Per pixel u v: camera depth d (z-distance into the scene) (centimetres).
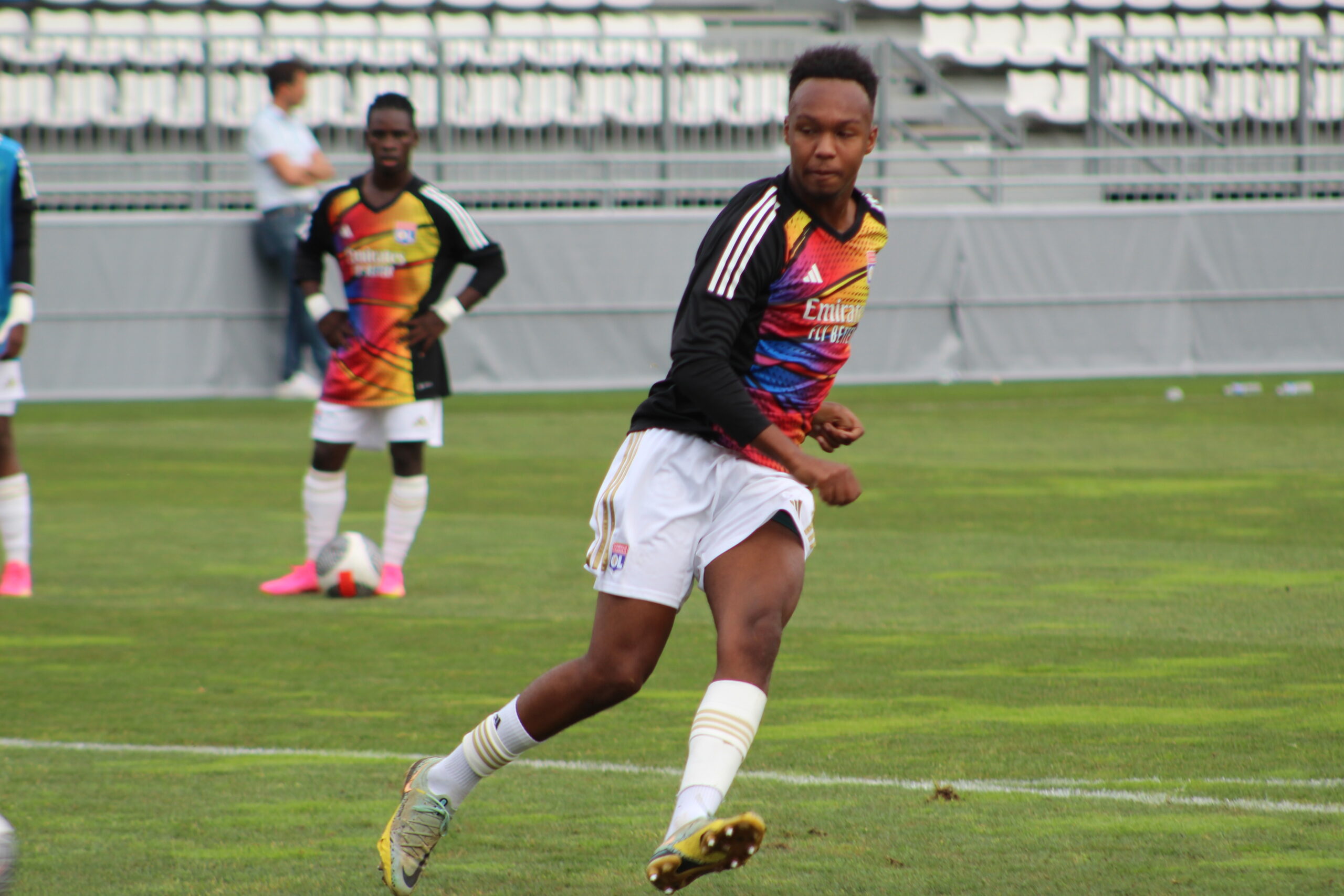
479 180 7288
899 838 1416
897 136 7956
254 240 6084
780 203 1229
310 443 4931
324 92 7425
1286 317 6950
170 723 1881
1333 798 1529
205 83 6962
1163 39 7956
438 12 8625
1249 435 4906
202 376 6100
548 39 7206
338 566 2691
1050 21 9444
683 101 7669
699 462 1246
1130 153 7156
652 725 1859
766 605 1214
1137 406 5772
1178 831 1427
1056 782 1596
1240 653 2206
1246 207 6869
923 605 2577
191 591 2766
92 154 7194
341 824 1488
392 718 1903
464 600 2681
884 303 6588
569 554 3125
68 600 2684
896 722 1852
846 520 3466
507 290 6322
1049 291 6738
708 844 1062
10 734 1831
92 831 1461
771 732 1809
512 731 1253
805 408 1290
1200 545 3120
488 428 5272
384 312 2648
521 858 1380
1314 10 9456
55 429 5253
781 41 7756
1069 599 2609
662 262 6431
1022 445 4741
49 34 6675
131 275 6019
